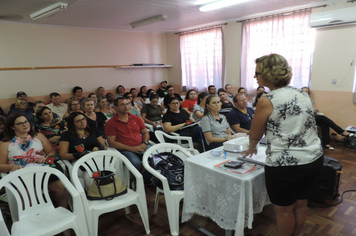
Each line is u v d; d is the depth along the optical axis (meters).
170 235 1.82
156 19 4.46
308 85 4.24
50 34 5.00
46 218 1.59
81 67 5.47
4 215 2.10
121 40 6.04
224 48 5.37
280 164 1.18
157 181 1.94
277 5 4.02
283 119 1.16
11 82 4.64
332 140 4.04
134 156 2.42
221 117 2.65
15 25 4.58
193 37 5.99
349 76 3.74
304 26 4.12
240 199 1.38
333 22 3.62
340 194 2.31
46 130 2.72
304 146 1.17
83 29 5.41
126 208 2.13
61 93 5.27
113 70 5.99
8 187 1.59
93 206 1.68
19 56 4.69
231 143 1.77
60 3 3.23
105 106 4.20
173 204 1.76
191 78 6.27
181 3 3.68
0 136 2.77
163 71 6.99
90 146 2.34
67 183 1.66
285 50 4.42
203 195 1.64
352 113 3.80
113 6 3.66
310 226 1.86
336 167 2.12
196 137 3.10
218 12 4.39
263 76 1.22
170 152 2.19
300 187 1.29
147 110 4.14
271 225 1.88
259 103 1.23
